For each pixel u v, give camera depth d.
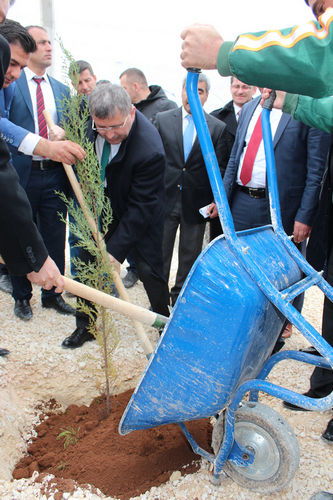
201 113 1.47
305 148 2.79
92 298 1.74
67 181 3.24
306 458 2.04
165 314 2.94
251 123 3.05
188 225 3.68
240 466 1.75
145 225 2.54
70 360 2.79
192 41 1.41
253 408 1.68
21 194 1.47
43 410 2.58
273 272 1.63
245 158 2.99
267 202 2.86
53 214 3.19
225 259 1.50
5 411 2.28
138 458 2.04
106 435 2.20
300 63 1.25
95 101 2.11
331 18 1.25
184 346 1.51
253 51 1.29
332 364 1.33
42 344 2.91
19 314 3.23
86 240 2.05
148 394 1.61
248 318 1.46
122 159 2.45
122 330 3.23
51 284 1.67
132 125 2.41
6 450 2.09
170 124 3.60
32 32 2.87
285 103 1.87
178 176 3.56
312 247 2.42
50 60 2.99
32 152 2.31
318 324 3.46
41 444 2.26
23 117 2.93
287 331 3.17
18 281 3.15
